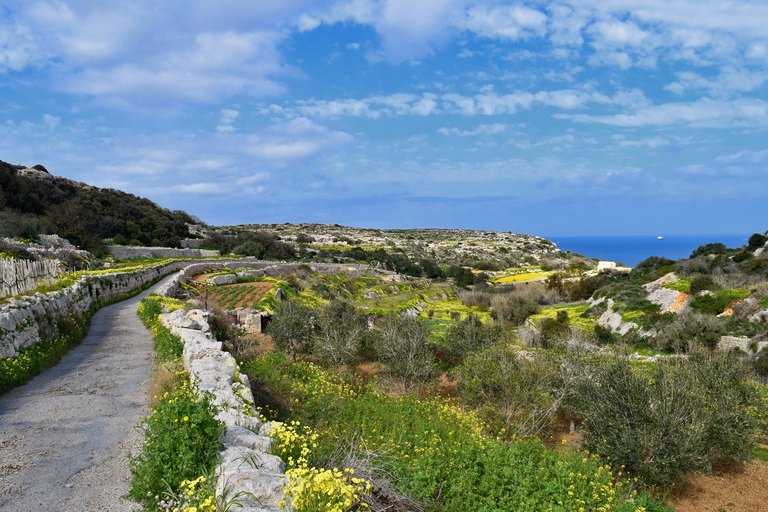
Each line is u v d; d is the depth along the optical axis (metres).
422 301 74.56
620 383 14.46
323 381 15.05
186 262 69.56
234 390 8.82
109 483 5.73
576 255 194.12
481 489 7.89
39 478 5.83
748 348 29.83
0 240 39.56
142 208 105.50
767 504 12.67
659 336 34.88
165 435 5.31
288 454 6.08
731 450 14.59
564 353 21.86
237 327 30.20
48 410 8.83
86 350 15.31
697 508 12.52
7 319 11.98
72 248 57.62
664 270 54.69
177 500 4.77
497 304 63.03
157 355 13.83
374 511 5.41
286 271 79.62
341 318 31.19
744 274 43.66
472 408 18.45
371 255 133.88
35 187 77.94
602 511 8.48
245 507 4.37
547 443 16.78
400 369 22.50
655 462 12.80
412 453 8.77
